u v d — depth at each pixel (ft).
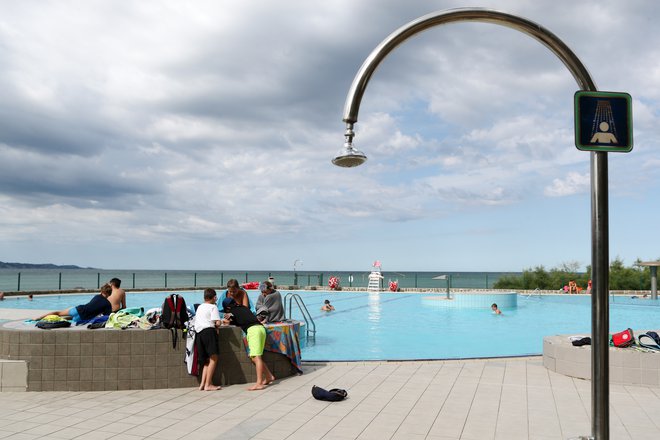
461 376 25.89
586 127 12.13
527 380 24.98
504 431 17.34
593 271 12.44
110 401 21.24
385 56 11.47
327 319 60.85
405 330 52.26
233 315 24.70
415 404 20.76
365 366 28.45
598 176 12.28
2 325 25.25
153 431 17.30
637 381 24.17
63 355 23.03
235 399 21.61
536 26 11.82
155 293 89.92
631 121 12.26
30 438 16.48
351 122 11.65
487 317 63.16
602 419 12.34
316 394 21.49
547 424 18.11
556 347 26.76
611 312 69.00
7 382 22.81
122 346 23.32
